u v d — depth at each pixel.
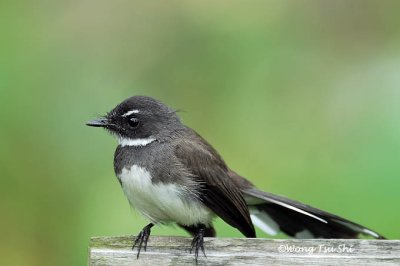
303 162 14.95
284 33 17.27
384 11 17.97
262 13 17.52
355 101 16.09
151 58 17.33
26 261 15.00
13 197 15.10
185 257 10.09
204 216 11.55
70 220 15.00
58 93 16.05
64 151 15.45
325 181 14.18
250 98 16.58
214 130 16.36
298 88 16.69
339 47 17.55
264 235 13.56
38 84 15.85
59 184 15.23
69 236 14.84
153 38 17.58
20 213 15.05
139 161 11.52
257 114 16.38
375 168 13.70
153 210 11.62
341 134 15.10
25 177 15.19
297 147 15.51
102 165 15.34
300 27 17.45
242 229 11.78
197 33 17.50
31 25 16.58
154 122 11.79
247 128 16.20
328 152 14.87
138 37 17.59
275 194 13.12
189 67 17.16
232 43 17.20
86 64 16.94
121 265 10.11
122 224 14.58
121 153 11.74
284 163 15.23
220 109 16.58
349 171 13.92
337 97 16.44
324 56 17.23
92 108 16.23
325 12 17.78
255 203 12.39
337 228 11.93
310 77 16.88
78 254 14.58
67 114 15.88
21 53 15.99
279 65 16.97
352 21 17.84
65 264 14.71
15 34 16.23
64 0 17.31
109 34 17.55
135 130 11.78
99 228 14.62
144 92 16.97
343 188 13.73
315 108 16.31
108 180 15.17
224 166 11.93
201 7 17.77
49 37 16.72
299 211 11.86
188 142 11.72
